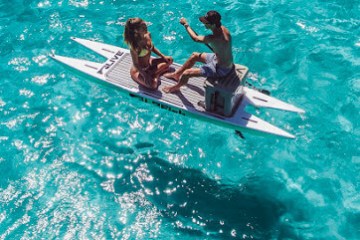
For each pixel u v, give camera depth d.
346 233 7.38
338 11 10.77
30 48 10.38
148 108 9.23
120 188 8.09
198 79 7.83
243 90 7.61
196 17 10.81
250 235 7.45
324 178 8.06
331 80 9.38
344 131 8.61
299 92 9.21
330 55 9.81
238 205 7.82
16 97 9.45
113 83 7.80
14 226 7.56
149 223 7.62
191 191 8.04
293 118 8.84
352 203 7.73
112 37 10.44
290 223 7.56
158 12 11.00
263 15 10.84
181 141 8.70
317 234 7.41
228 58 6.73
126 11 11.11
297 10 10.90
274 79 9.45
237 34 10.38
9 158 8.48
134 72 7.82
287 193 7.93
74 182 8.16
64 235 7.45
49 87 9.62
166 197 7.96
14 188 8.05
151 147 8.65
